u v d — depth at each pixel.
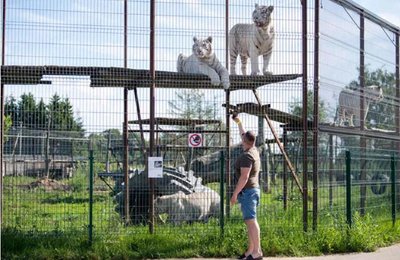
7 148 13.02
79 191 13.91
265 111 11.41
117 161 13.67
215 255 9.53
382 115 14.33
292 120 11.58
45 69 10.71
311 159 10.73
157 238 9.84
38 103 10.72
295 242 10.01
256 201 9.09
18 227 10.12
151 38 10.42
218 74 12.34
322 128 10.93
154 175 10.12
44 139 13.88
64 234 9.89
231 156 12.43
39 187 11.97
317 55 10.70
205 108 12.72
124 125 11.36
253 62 13.45
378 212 12.62
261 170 12.09
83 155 14.47
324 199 10.93
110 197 13.22
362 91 13.09
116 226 10.34
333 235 10.30
